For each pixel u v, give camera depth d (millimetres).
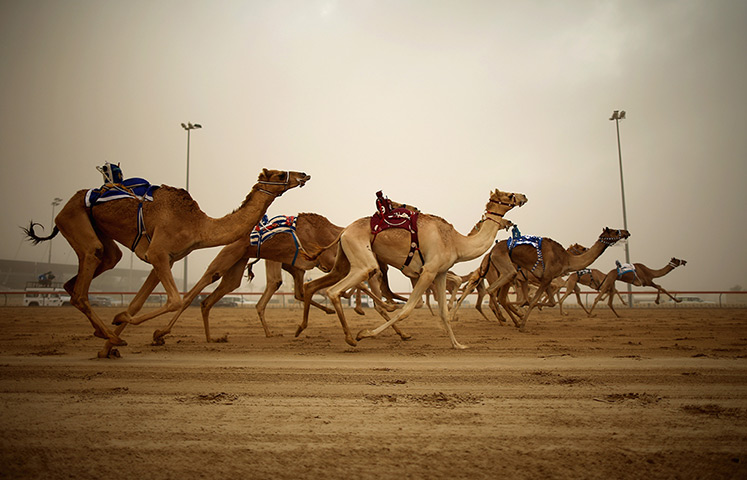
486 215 9188
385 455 3105
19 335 11500
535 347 8898
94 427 3703
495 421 3869
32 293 34656
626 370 6207
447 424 3787
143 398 4684
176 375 5887
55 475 2779
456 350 8469
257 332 12766
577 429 3652
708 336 11180
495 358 7430
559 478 2748
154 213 7457
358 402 4520
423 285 8398
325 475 2785
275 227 10484
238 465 2941
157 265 7262
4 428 3670
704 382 5438
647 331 12586
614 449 3213
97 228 7695
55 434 3527
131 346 9258
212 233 7816
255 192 8156
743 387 5176
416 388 5148
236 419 3934
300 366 6590
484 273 14227
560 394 4844
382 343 9703
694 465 2938
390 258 8633
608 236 12898
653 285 23375
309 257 9258
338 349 8656
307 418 3965
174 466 2924
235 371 6164
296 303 37156
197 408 4293
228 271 10523
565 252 13211
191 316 21344
